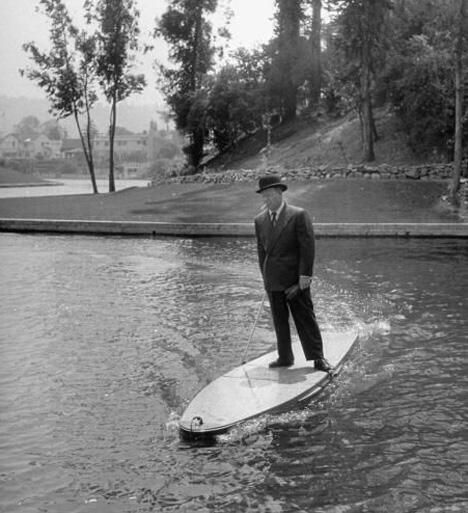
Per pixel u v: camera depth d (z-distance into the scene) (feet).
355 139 110.32
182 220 76.84
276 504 15.69
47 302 37.27
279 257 23.41
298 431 19.53
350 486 16.40
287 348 24.23
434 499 15.75
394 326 31.14
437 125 94.94
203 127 143.02
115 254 56.70
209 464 17.75
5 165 426.51
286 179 100.78
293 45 134.41
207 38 149.48
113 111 142.92
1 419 20.94
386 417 20.45
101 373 25.13
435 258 51.24
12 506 15.93
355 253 54.29
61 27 137.08
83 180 343.05
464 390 22.62
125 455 18.40
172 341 29.22
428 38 100.01
